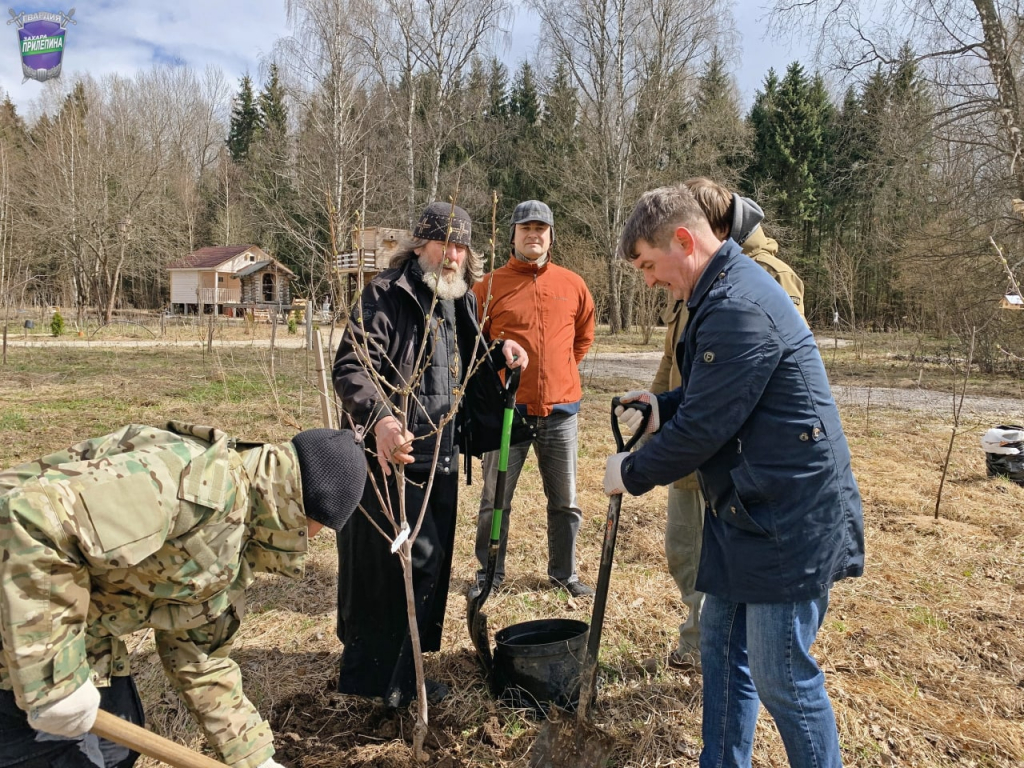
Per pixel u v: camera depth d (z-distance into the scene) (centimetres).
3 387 1102
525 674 269
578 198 2898
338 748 252
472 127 3203
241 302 3697
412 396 255
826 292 2753
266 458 168
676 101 2567
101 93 4059
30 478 147
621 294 2672
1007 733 261
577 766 223
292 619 352
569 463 374
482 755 248
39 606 139
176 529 153
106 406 937
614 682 296
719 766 214
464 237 268
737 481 193
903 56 1395
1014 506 534
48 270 3572
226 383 1062
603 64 2497
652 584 390
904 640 326
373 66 2247
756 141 3450
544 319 366
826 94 3428
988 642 326
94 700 151
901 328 2320
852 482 197
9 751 157
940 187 1431
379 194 1962
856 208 3022
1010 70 1271
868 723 265
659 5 2459
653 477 203
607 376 1359
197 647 183
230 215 4262
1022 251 1338
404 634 261
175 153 4284
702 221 205
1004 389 1225
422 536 264
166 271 4284
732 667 215
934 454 708
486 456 380
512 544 453
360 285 249
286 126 3709
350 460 172
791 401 189
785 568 190
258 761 192
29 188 3291
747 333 186
